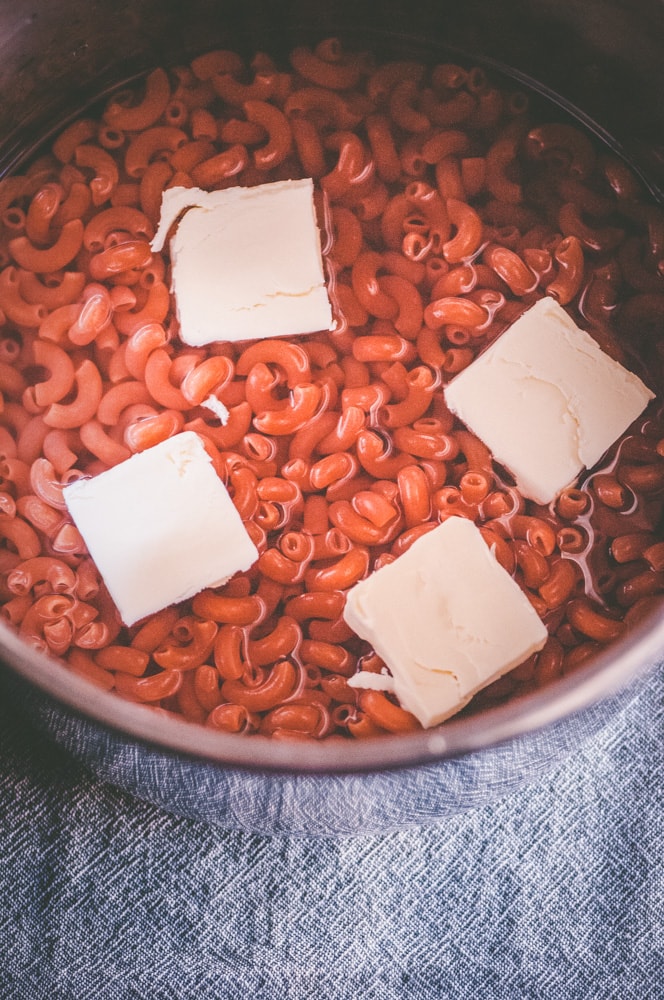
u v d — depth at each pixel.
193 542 0.33
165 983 0.34
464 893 0.35
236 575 0.34
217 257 0.34
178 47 0.37
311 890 0.35
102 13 0.35
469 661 0.32
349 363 0.35
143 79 0.37
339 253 0.35
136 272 0.35
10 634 0.31
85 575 0.33
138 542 0.33
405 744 0.30
